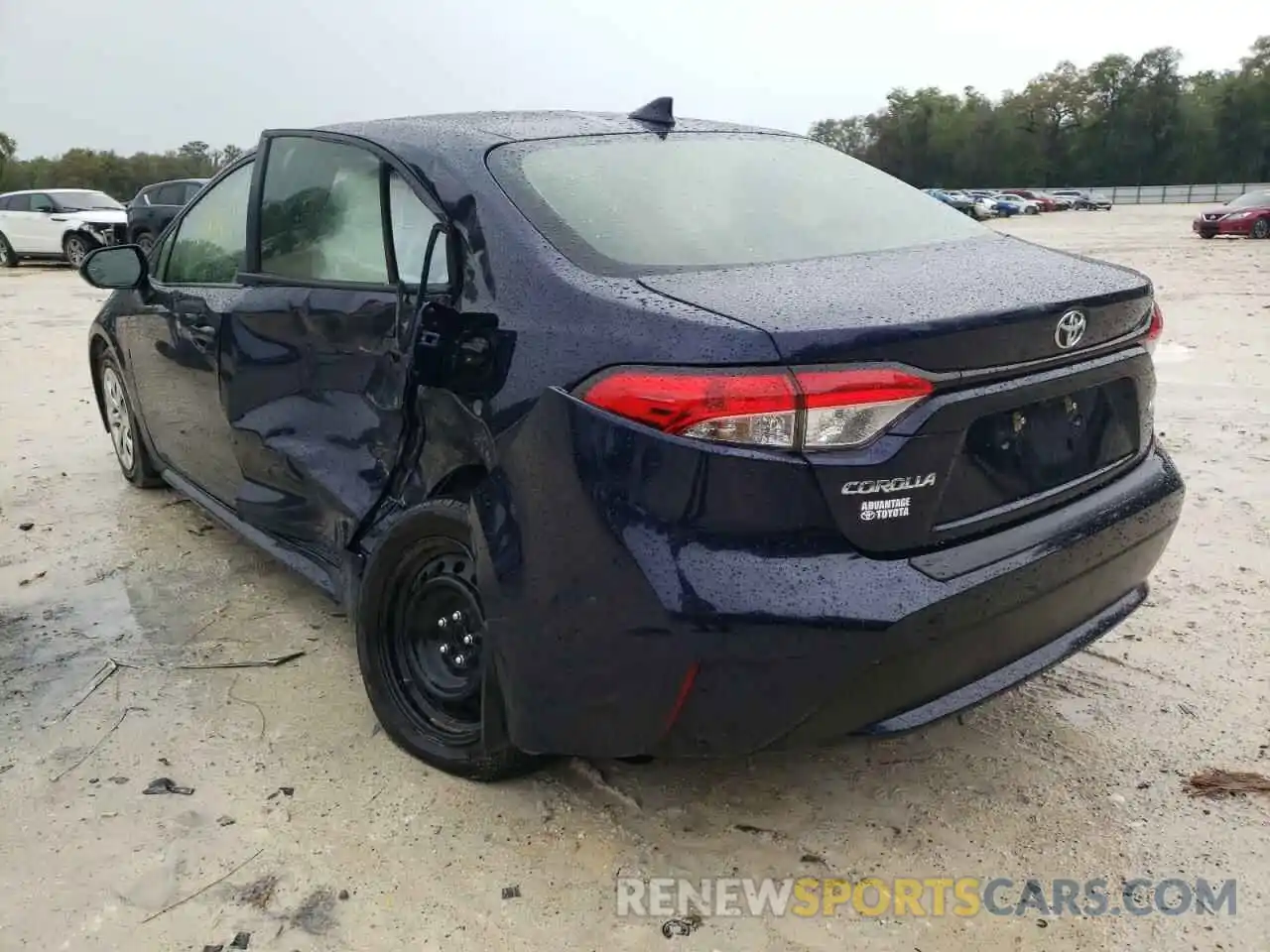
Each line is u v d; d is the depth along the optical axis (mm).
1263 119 83438
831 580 2137
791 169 3209
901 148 95625
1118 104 88438
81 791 2812
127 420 5074
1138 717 3123
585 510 2232
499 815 2717
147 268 4430
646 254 2537
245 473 3781
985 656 2361
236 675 3410
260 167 3725
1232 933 2305
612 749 2355
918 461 2182
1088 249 22875
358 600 3061
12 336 10570
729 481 2104
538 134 3037
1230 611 3760
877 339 2113
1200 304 11703
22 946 2289
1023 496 2428
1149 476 2758
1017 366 2309
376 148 3129
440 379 2555
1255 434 5918
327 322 3195
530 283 2459
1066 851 2574
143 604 3938
